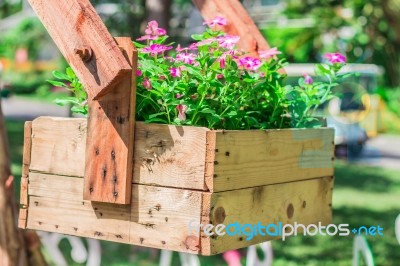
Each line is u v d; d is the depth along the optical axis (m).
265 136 2.73
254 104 3.04
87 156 2.60
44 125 2.76
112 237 2.61
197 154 2.47
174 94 2.69
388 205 12.23
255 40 3.35
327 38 18.69
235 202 2.57
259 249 6.34
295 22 19.16
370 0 14.00
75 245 5.75
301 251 8.84
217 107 2.76
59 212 2.73
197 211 2.46
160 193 2.53
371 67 18.02
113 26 9.42
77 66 2.48
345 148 17.56
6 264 4.04
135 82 2.54
